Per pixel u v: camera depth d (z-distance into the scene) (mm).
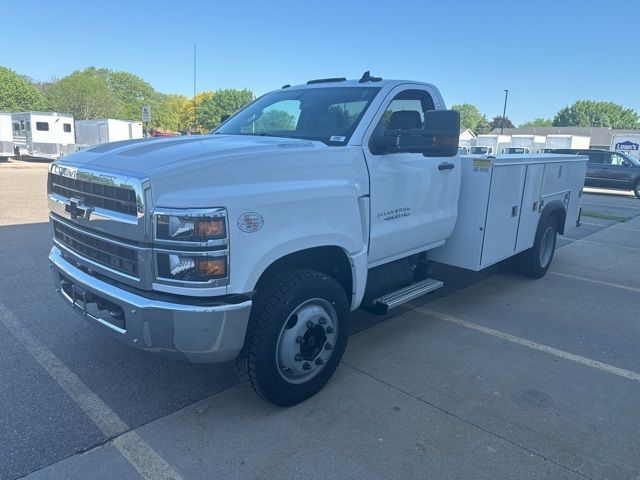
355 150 3775
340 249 3695
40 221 10039
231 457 2953
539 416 3477
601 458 3047
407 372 4062
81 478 2742
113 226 3027
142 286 2941
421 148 3680
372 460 2959
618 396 3797
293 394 3453
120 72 98875
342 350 3756
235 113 5031
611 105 115812
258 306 3207
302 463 2918
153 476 2781
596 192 24312
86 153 3549
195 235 2785
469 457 3010
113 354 4203
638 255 9031
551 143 53312
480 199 5027
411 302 5852
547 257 7105
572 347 4695
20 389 3625
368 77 4496
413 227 4418
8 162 29172
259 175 3111
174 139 3736
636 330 5195
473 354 4449
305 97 4480
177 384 3762
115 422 3260
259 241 3014
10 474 2744
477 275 7102
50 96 71875
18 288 5824
